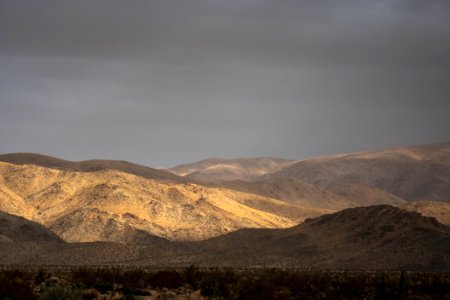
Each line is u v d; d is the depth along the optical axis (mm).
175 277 72625
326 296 64562
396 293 67312
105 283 65812
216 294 61281
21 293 52344
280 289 67500
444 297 65625
